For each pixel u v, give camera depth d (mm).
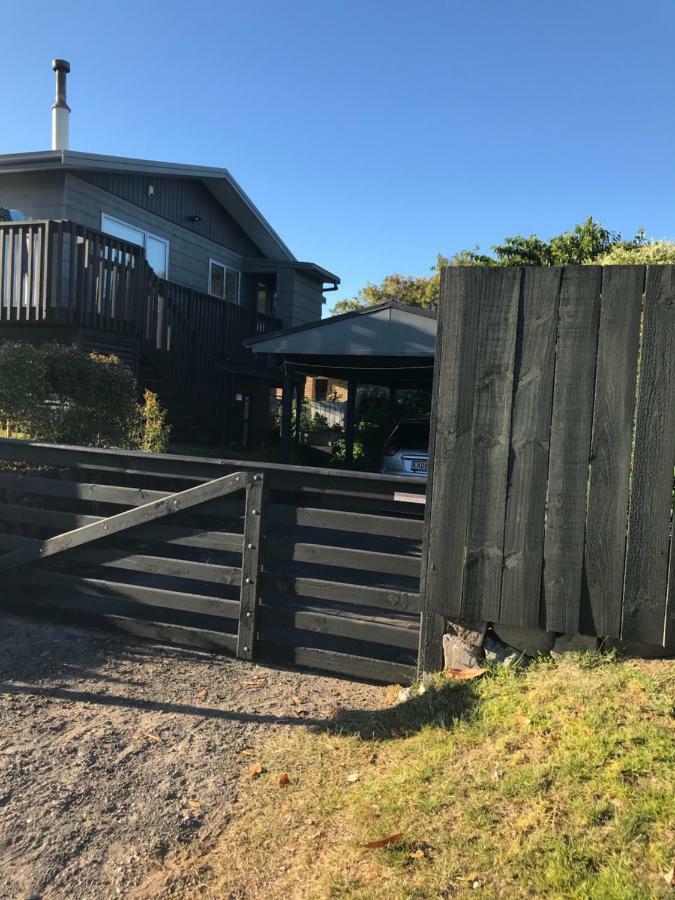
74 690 4289
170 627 5094
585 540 3621
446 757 3162
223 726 3883
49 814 3041
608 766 2742
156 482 6801
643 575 3521
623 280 3488
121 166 13992
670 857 2266
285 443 15023
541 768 2836
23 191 13562
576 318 3572
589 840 2418
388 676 4492
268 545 4805
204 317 15250
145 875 2688
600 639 3664
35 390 7691
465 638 3953
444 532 3895
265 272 20609
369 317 13586
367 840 2699
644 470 3490
